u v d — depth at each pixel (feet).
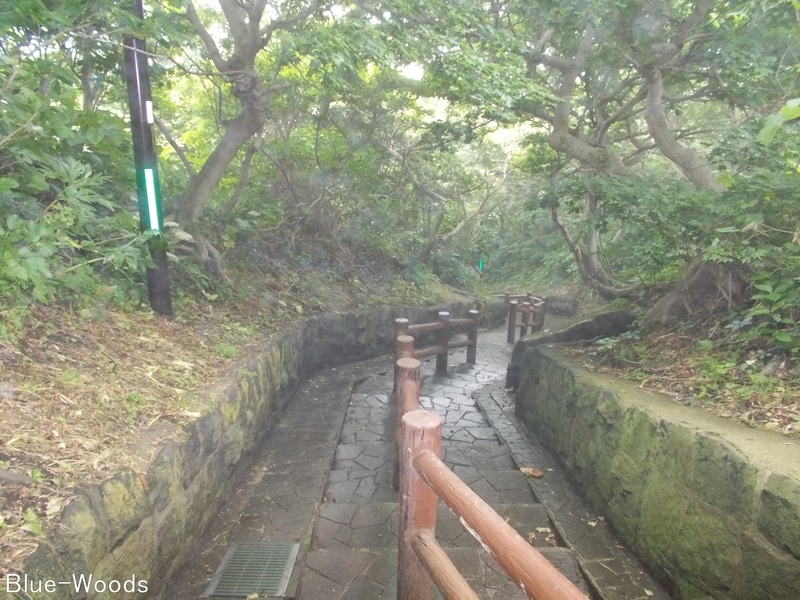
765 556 6.26
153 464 6.63
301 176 23.21
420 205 31.71
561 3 15.80
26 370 7.13
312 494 10.40
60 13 8.23
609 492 9.82
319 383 19.06
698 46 16.67
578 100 20.80
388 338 25.66
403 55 13.41
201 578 7.72
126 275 11.97
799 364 9.29
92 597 5.05
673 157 15.70
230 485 10.05
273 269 21.65
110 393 7.66
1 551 4.31
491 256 49.01
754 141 12.00
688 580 7.41
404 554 5.94
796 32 14.37
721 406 9.02
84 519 5.08
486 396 18.93
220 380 10.34
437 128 22.72
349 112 22.41
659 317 14.07
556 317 38.42
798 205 10.23
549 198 16.53
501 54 15.92
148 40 12.00
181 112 22.49
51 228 8.04
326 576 7.79
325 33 11.63
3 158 8.72
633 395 10.16
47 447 5.87
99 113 10.92
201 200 15.60
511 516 10.09
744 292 12.33
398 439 10.94
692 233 11.80
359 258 28.35
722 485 7.07
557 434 13.05
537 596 3.22
